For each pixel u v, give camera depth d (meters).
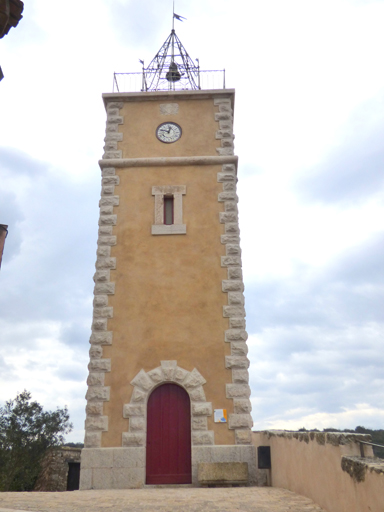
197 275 14.09
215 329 13.48
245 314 13.77
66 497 8.98
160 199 15.05
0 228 6.59
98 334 13.46
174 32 18.66
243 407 12.70
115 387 12.98
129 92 16.47
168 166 15.52
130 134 16.12
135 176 15.41
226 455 12.34
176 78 18.27
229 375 13.02
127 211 14.94
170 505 7.93
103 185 15.29
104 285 13.99
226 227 14.63
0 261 6.51
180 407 13.03
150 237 14.59
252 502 8.02
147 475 12.48
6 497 8.65
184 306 13.75
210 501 8.31
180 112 16.42
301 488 8.50
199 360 13.19
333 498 6.57
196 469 12.24
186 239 14.53
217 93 16.44
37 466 21.50
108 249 14.44
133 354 13.28
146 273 14.16
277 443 10.55
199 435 12.51
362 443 6.25
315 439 7.53
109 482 12.13
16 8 6.47
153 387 13.02
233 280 13.99
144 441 12.54
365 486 5.35
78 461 21.86
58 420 23.09
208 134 16.08
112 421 12.69
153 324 13.58
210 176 15.35
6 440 21.50
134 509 7.54
